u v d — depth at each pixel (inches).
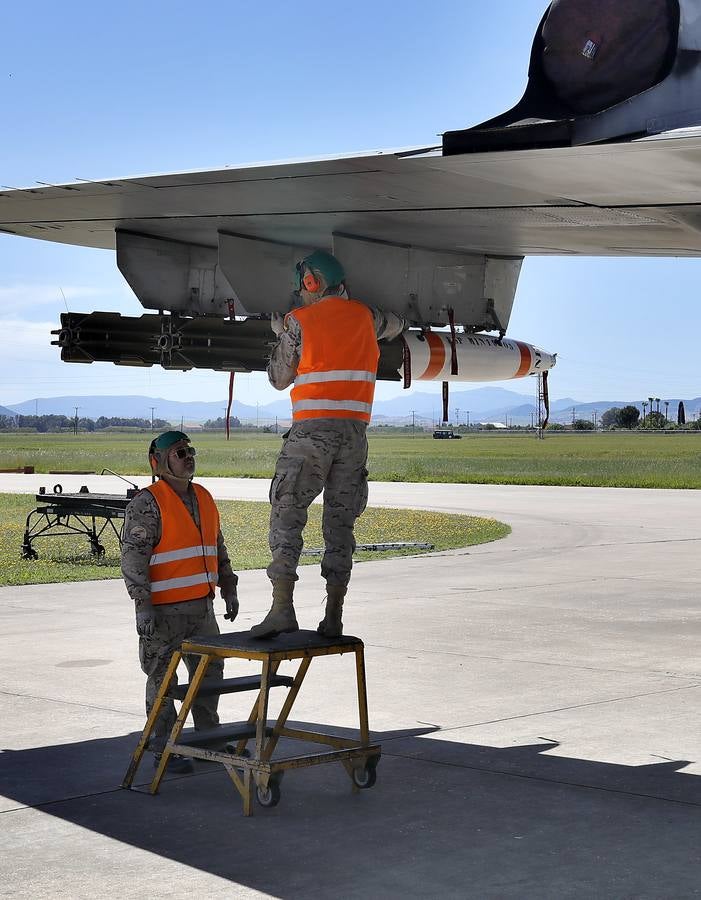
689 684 309.6
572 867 171.8
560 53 188.4
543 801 206.5
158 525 230.4
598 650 363.3
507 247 321.7
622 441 5246.1
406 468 2153.1
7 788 217.5
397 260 316.8
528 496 1283.2
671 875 168.1
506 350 353.1
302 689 305.3
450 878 167.6
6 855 179.6
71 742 251.4
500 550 705.6
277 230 295.7
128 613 449.1
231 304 328.8
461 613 446.9
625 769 226.8
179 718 212.8
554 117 189.8
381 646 371.9
